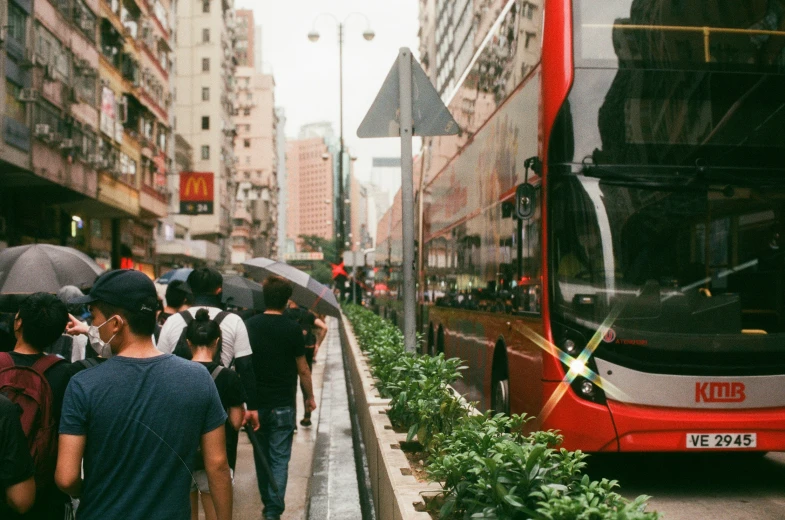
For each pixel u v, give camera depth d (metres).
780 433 6.71
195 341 4.88
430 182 15.59
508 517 2.91
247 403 5.55
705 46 7.12
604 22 7.11
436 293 14.44
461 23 53.91
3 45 20.84
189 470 2.96
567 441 6.73
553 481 3.03
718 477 7.48
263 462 5.80
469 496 3.33
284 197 164.88
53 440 3.36
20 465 2.91
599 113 7.00
